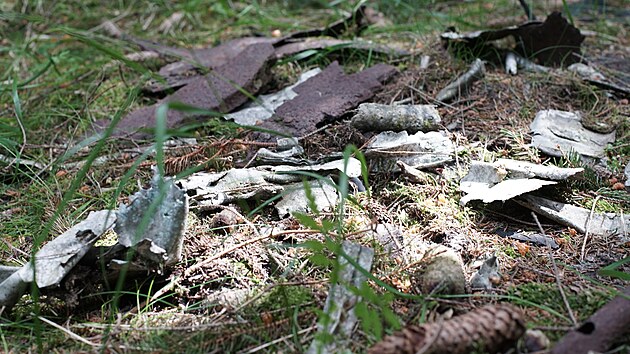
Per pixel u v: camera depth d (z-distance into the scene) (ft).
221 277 3.00
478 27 4.92
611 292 2.80
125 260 2.88
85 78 4.70
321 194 3.37
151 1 5.43
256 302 2.83
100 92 4.50
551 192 3.38
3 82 4.60
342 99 4.01
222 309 2.85
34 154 3.96
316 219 3.22
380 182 3.51
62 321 2.89
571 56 4.49
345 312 2.71
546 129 3.80
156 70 4.75
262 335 2.72
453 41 4.50
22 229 3.38
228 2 5.93
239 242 3.14
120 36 5.34
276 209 3.32
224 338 2.70
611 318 2.56
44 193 3.61
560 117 3.89
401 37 4.98
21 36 5.49
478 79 4.23
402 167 3.48
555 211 3.26
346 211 3.27
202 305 2.90
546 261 3.04
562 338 2.56
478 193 3.31
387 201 3.41
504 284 2.90
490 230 3.23
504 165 3.43
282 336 2.72
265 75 4.27
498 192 3.28
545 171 3.37
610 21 5.30
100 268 2.90
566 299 2.79
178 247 2.94
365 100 4.06
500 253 3.08
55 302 2.89
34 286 2.65
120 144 3.95
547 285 2.88
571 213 3.27
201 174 3.53
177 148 3.79
